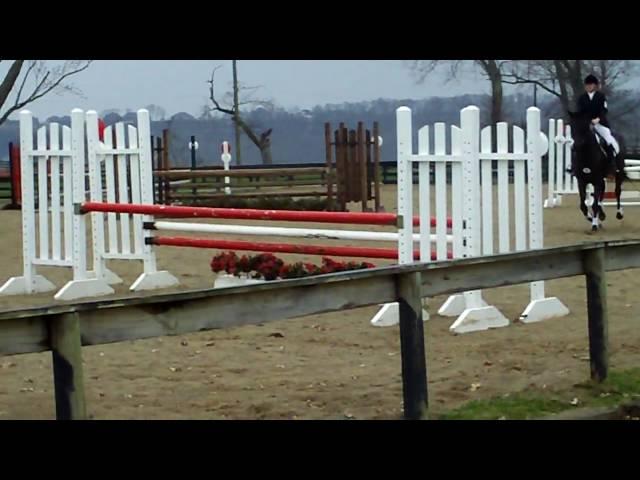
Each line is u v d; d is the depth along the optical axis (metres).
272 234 14.16
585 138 22.83
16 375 9.59
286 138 78.94
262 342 11.05
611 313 12.55
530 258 8.00
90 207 15.05
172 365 9.87
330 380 9.11
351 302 6.79
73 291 14.90
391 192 43.34
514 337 11.14
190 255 20.05
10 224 28.06
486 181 11.95
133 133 15.61
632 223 25.48
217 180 38.94
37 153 15.55
